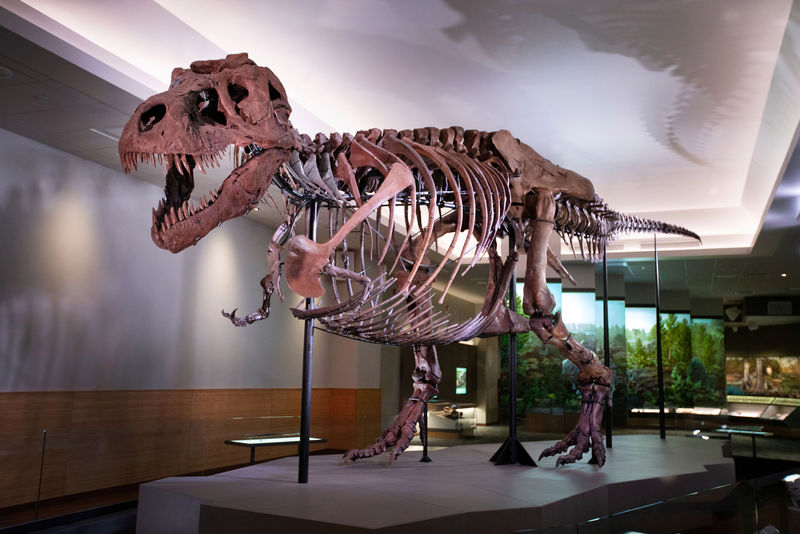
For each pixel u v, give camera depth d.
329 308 4.24
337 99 7.26
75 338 6.66
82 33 5.18
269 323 9.85
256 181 3.74
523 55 6.19
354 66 6.49
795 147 6.34
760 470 12.54
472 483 4.95
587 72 6.50
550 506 4.23
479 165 5.34
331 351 11.45
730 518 3.98
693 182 9.88
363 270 4.58
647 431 11.63
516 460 6.21
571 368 10.75
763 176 8.71
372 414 11.38
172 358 7.95
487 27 5.71
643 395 11.84
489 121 7.80
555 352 10.84
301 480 4.81
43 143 6.38
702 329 12.11
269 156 3.81
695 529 3.79
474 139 5.86
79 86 5.06
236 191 3.69
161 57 5.67
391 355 11.80
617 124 7.80
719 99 6.99
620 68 6.40
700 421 11.70
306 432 4.87
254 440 6.36
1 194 5.97
